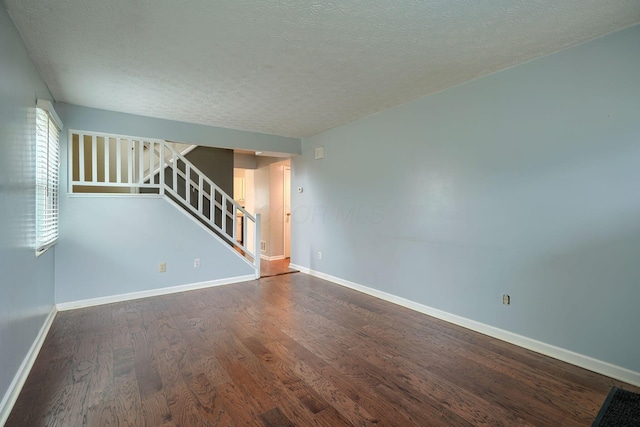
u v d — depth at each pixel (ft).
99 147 15.75
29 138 7.57
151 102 11.36
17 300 6.55
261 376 7.05
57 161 10.87
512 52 7.89
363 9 6.10
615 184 7.04
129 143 12.72
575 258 7.64
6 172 5.90
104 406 5.98
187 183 14.12
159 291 13.19
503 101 8.89
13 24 6.39
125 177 16.17
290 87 10.07
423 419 5.71
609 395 6.43
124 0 5.75
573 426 5.56
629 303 6.89
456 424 5.60
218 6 5.98
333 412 5.89
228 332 9.41
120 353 8.05
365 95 10.84
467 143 9.77
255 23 6.56
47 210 9.25
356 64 8.49
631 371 6.86
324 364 7.61
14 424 5.49
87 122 11.82
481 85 9.39
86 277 11.69
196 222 14.11
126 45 7.41
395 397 6.35
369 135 13.25
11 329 6.15
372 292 13.24
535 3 5.94
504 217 8.93
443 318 10.55
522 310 8.60
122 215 12.39
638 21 6.59
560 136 7.83
